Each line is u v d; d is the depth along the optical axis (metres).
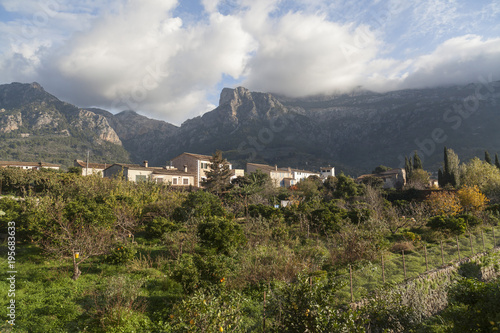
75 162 52.25
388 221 21.72
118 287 8.34
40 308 7.73
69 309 7.70
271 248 14.05
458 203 27.30
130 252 11.97
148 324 7.46
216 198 24.44
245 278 10.66
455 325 7.92
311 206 24.95
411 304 10.02
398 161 163.75
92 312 7.64
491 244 16.61
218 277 9.56
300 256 12.99
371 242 14.01
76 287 9.27
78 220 13.28
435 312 10.81
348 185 42.81
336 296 9.25
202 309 6.32
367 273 10.89
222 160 44.47
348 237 14.44
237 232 14.23
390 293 9.58
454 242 16.89
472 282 8.52
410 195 37.56
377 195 33.16
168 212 19.97
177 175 47.06
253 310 8.32
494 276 14.27
